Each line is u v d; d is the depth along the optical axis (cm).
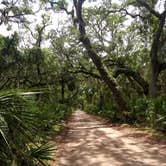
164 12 2570
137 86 3344
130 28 3309
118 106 2838
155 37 2638
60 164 1000
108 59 3369
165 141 1419
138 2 2641
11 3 2939
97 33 3509
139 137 1620
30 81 3086
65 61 3550
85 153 1208
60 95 4209
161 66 2686
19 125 652
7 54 2980
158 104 1850
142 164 971
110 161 1035
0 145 623
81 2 2838
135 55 3491
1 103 638
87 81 4822
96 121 3512
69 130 2275
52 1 3025
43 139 866
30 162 694
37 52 3212
